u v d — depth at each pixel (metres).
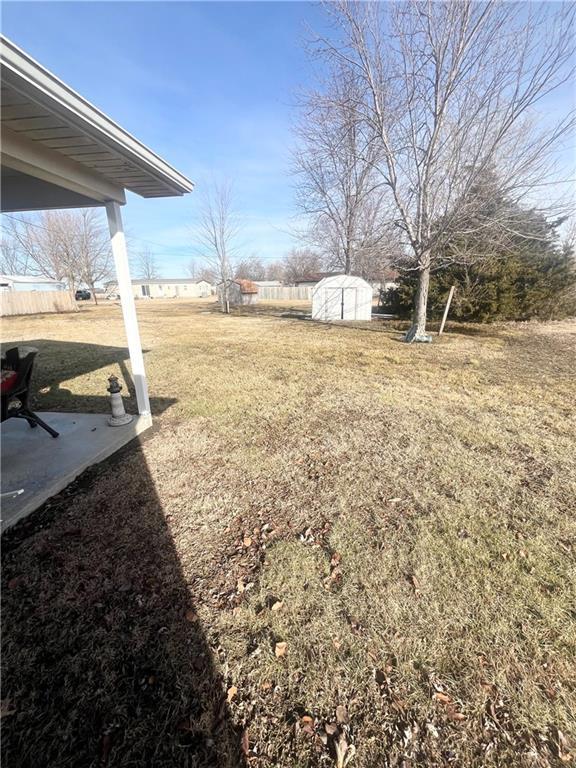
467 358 7.25
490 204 7.23
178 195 3.43
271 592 1.70
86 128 1.96
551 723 1.18
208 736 1.16
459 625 1.52
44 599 1.65
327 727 1.18
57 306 22.31
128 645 1.44
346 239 16.64
